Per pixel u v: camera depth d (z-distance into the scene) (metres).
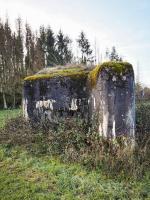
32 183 5.96
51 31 54.78
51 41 53.47
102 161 6.52
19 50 40.06
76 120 8.27
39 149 7.83
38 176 6.32
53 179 6.10
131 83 7.11
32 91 9.88
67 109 8.87
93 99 7.82
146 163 6.39
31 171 6.65
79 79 8.63
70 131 7.82
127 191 5.46
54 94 9.15
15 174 6.51
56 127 8.94
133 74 7.18
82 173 6.25
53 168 6.61
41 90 9.55
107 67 7.07
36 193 5.53
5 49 36.66
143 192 5.43
